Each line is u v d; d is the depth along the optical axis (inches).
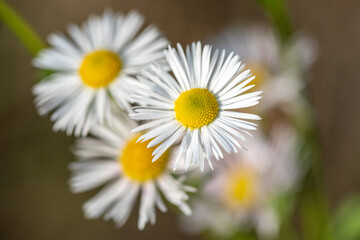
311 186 6.8
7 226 9.8
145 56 5.6
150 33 5.7
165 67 5.2
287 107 7.0
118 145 5.6
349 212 6.8
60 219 9.8
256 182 6.7
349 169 9.7
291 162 6.7
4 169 9.8
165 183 5.4
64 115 5.6
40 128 9.7
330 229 6.8
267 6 6.3
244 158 6.8
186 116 5.0
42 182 9.8
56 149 9.7
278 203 6.8
